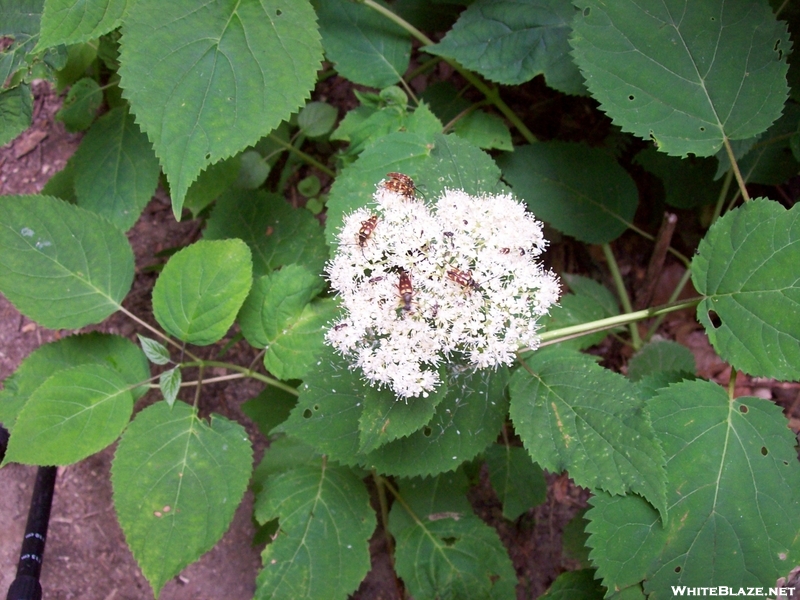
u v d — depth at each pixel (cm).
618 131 46
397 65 40
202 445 32
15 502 42
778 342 29
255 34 31
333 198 33
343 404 31
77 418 32
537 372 30
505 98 47
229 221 40
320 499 35
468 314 27
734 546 29
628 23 33
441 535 36
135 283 46
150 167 39
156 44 30
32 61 35
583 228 42
